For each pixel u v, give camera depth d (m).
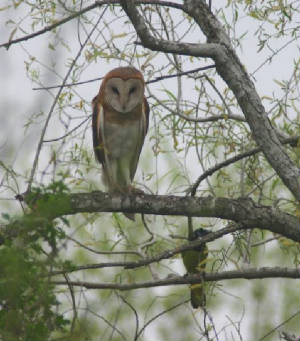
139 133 14.11
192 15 10.77
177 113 12.09
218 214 10.62
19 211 9.07
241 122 12.15
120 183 14.02
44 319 7.85
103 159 13.96
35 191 8.05
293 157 12.16
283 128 12.20
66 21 10.12
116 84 13.82
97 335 11.66
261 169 12.30
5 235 8.52
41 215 7.67
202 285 10.45
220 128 12.17
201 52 10.41
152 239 12.20
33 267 7.72
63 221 7.85
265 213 10.47
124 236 12.48
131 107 13.82
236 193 12.61
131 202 10.86
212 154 12.38
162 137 12.77
